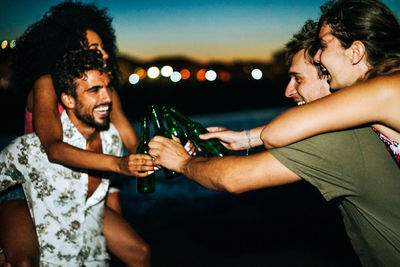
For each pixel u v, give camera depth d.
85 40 2.61
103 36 2.88
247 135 2.17
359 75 1.60
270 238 4.16
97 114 2.25
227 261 3.62
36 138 2.29
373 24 1.54
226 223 4.64
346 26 1.58
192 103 28.55
